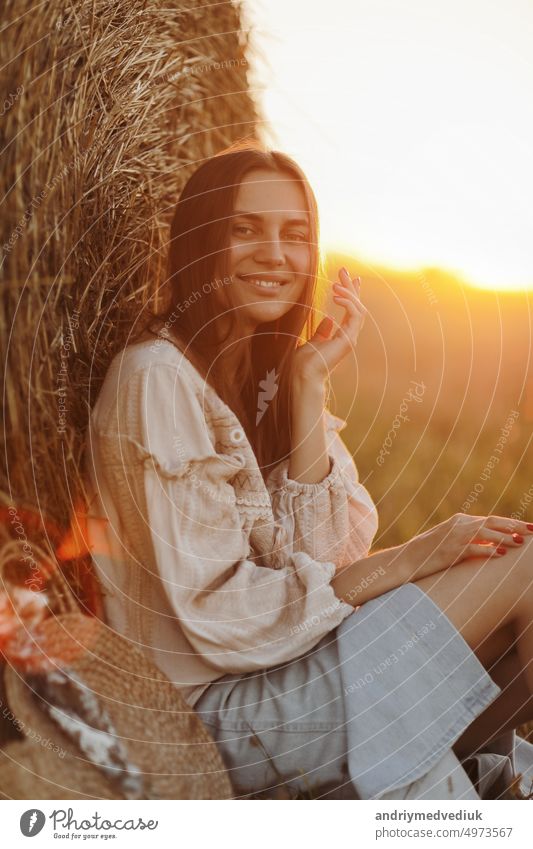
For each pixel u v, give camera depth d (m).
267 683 2.58
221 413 2.72
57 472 2.82
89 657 2.39
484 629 2.58
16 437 2.68
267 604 2.60
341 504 3.03
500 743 2.83
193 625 2.55
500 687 2.71
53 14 2.99
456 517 2.67
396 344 7.62
